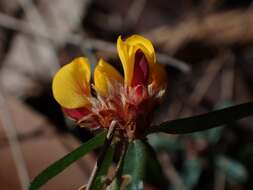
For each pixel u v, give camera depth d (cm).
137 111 14
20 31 30
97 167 14
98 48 27
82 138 25
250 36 29
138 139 14
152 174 21
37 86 29
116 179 14
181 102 29
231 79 30
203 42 30
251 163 26
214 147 25
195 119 14
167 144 25
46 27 31
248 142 27
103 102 14
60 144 23
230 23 30
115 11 33
